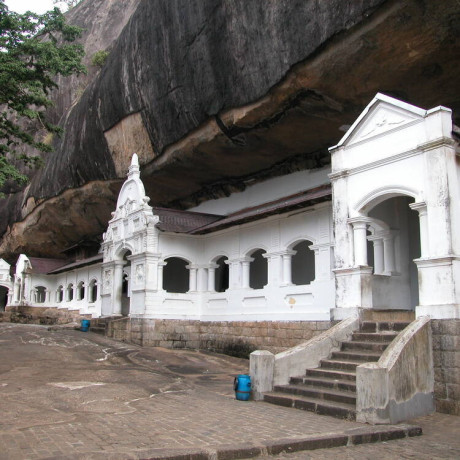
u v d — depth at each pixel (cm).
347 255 1210
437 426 852
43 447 609
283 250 1731
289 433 738
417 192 1070
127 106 2303
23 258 3850
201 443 661
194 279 2138
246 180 2309
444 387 948
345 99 1500
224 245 2033
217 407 938
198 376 1430
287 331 1661
